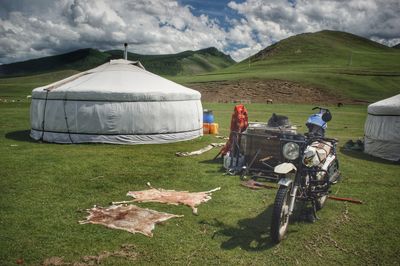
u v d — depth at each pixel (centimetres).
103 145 1119
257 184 700
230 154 834
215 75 7856
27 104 2969
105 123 1134
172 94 1205
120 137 1149
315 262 414
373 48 14088
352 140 1298
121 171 789
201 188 684
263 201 613
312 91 4938
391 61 9325
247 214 553
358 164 951
